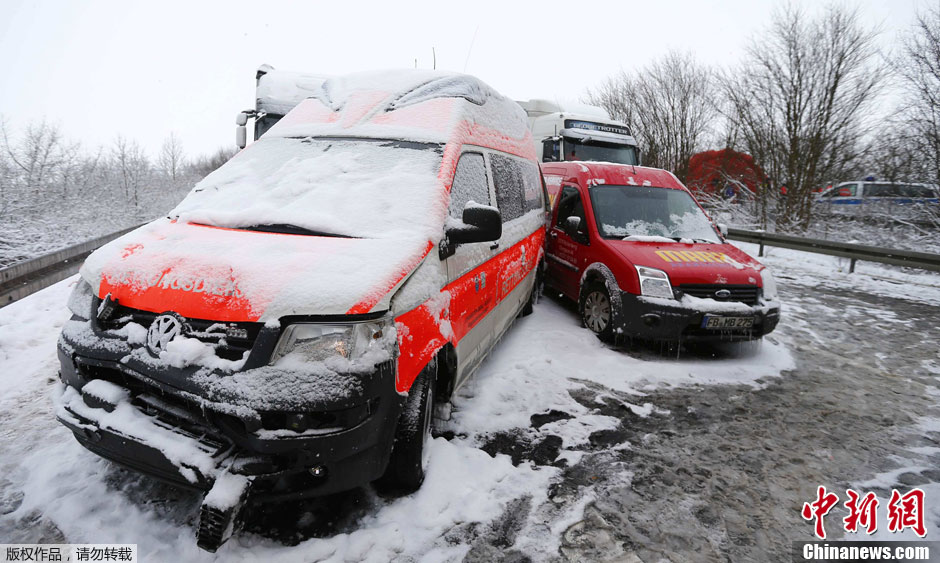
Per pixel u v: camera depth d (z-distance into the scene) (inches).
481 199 150.8
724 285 212.8
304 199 121.2
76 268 285.7
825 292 375.2
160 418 93.3
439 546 100.8
